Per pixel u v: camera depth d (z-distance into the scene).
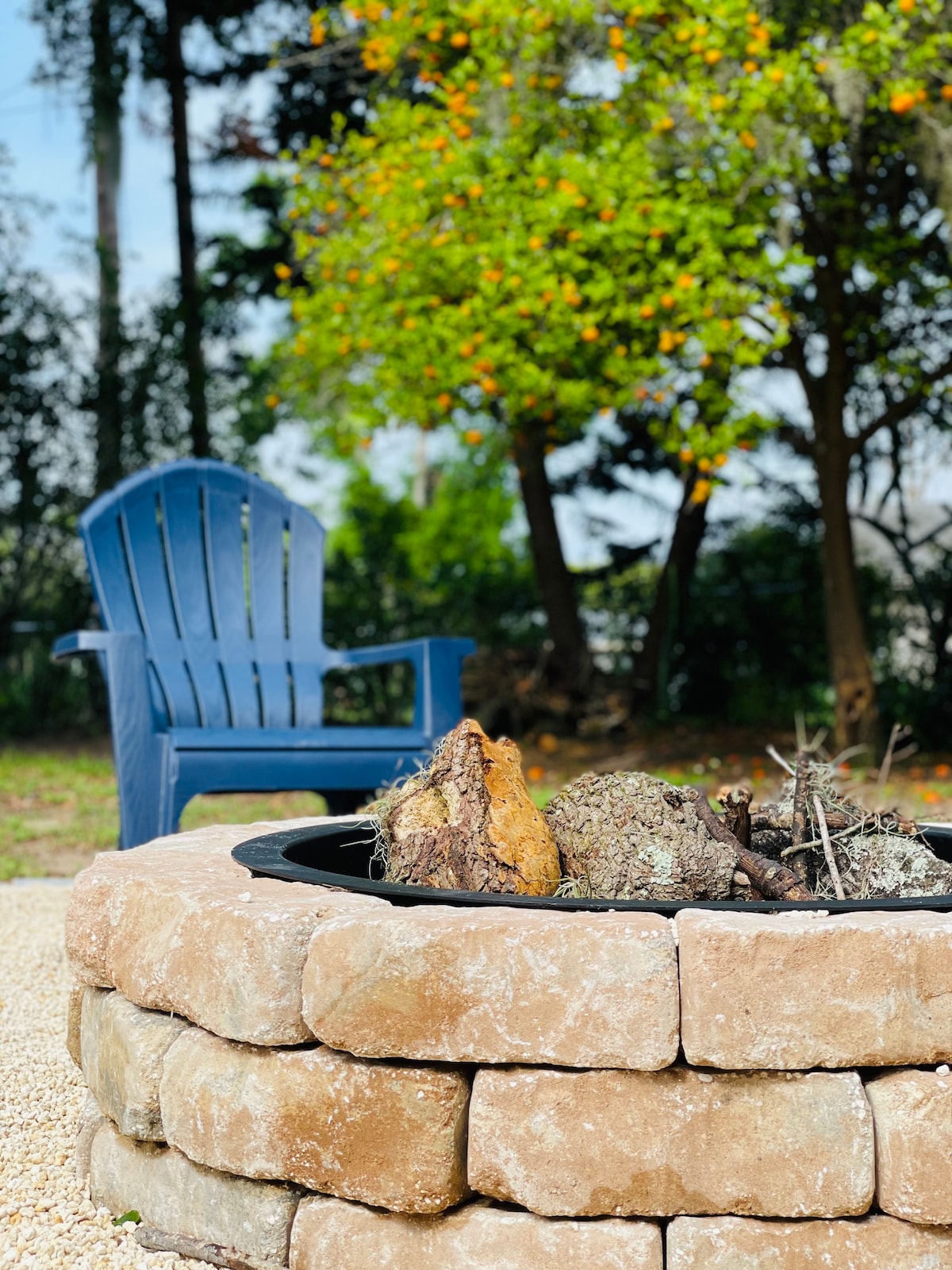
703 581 10.21
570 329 6.08
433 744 3.46
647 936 1.43
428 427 7.23
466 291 6.40
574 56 6.14
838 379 7.18
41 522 9.46
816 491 9.59
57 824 5.73
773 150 5.64
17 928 3.67
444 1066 1.49
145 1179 1.74
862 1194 1.40
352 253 6.65
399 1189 1.47
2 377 9.19
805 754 2.27
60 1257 1.66
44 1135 2.10
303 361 7.89
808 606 9.69
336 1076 1.51
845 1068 1.43
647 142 5.99
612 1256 1.42
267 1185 1.59
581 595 10.39
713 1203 1.42
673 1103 1.43
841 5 5.99
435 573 11.05
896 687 8.76
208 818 5.98
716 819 2.03
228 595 3.95
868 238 6.97
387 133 6.72
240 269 10.71
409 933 1.47
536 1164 1.44
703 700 10.04
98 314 9.84
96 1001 1.91
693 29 5.39
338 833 2.19
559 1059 1.43
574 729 8.89
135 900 1.80
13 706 9.69
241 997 1.57
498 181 6.17
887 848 2.08
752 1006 1.41
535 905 1.60
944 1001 1.41
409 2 6.29
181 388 9.91
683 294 5.61
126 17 10.67
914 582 8.55
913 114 5.89
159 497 3.94
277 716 3.75
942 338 8.12
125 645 3.26
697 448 6.14
